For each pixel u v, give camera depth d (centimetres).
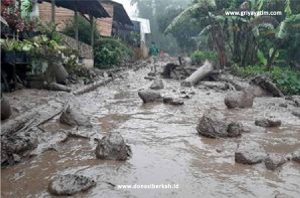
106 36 2578
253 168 540
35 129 699
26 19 1182
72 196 441
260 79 1305
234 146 645
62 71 1223
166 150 618
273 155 565
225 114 938
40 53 1112
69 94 1112
